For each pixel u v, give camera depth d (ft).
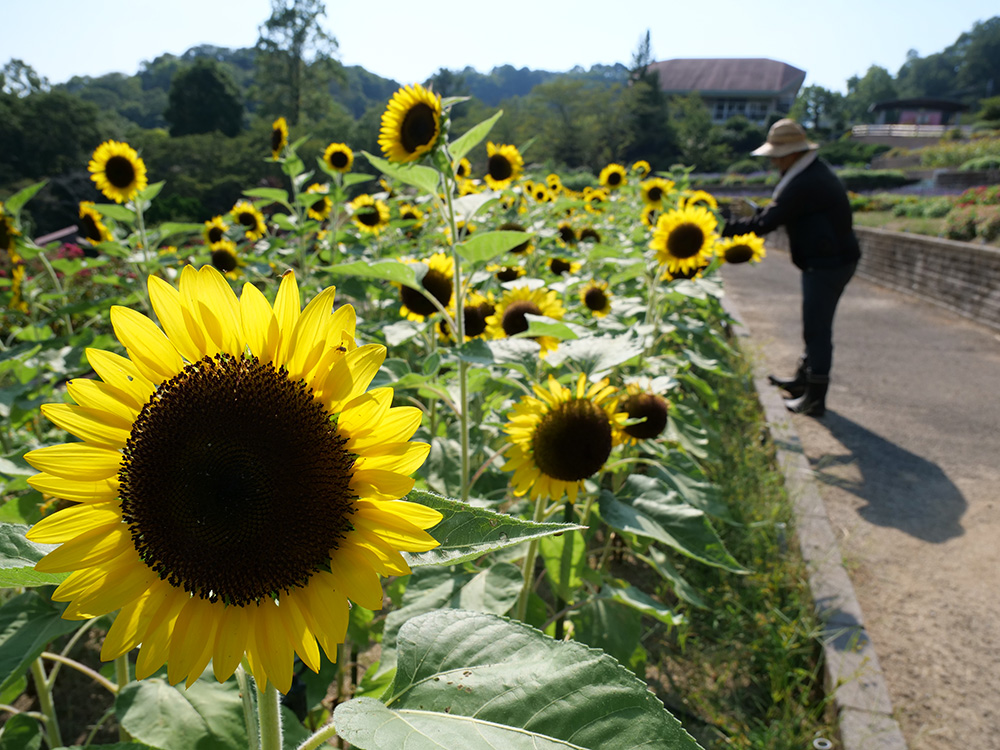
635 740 3.15
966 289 39.19
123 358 3.44
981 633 12.48
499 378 9.90
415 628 3.75
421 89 9.06
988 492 18.16
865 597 13.48
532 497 8.63
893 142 273.13
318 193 20.30
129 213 17.12
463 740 3.13
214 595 3.36
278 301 3.54
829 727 10.08
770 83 390.83
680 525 8.95
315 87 236.84
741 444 18.74
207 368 3.48
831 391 26.50
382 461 3.42
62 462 3.32
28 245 15.94
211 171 117.29
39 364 12.83
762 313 40.96
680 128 252.42
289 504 3.31
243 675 4.29
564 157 242.37
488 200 9.91
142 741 5.81
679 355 15.99
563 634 10.14
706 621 12.25
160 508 3.28
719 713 10.13
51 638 5.68
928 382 27.66
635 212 33.19
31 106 156.35
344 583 3.39
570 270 20.35
